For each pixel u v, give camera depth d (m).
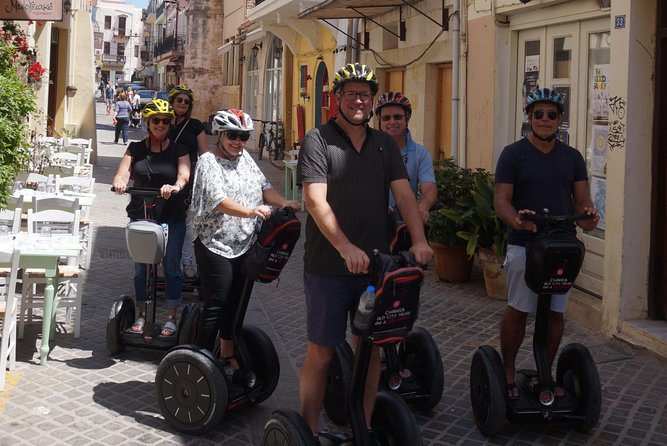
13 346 5.62
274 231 4.67
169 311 6.28
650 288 6.71
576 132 8.09
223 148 5.20
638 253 6.68
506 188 4.90
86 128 20.83
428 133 12.19
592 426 4.89
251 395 5.08
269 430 3.93
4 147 7.34
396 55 13.23
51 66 19.83
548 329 4.95
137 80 85.06
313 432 3.89
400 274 3.35
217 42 41.22
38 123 15.77
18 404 5.12
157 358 6.13
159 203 6.24
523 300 4.82
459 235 8.30
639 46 6.52
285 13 19.47
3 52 10.16
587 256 7.77
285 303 8.12
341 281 3.75
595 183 7.74
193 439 4.76
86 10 20.59
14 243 5.97
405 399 5.09
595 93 7.76
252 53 31.41
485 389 4.78
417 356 5.22
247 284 4.98
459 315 7.64
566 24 8.24
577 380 4.85
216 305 5.07
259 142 26.92
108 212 13.52
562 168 4.90
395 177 3.84
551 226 4.57
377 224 3.76
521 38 9.14
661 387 5.75
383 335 3.39
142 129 38.72
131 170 6.36
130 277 8.94
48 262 5.77
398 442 3.78
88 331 6.79
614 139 6.71
